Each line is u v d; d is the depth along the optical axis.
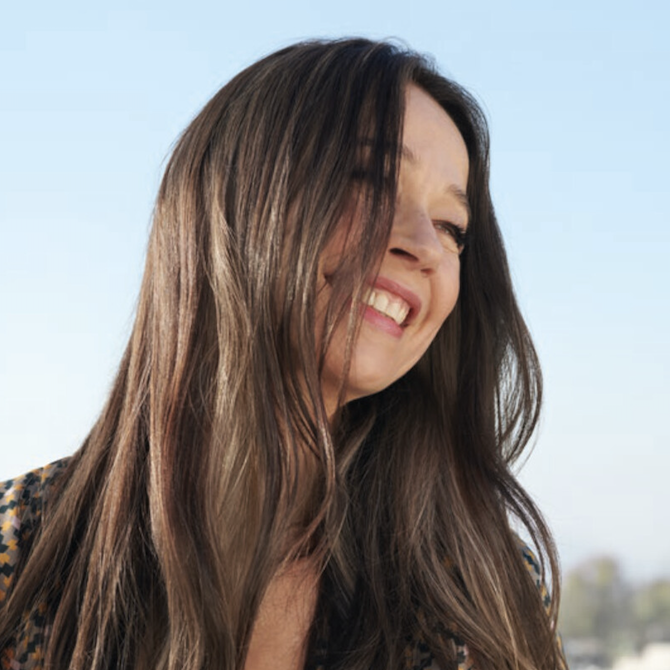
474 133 2.42
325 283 2.04
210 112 2.22
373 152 2.06
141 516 2.08
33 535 2.11
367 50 2.21
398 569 2.28
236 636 1.98
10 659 1.99
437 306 2.14
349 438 2.36
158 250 2.19
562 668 2.39
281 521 2.03
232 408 2.02
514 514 2.43
